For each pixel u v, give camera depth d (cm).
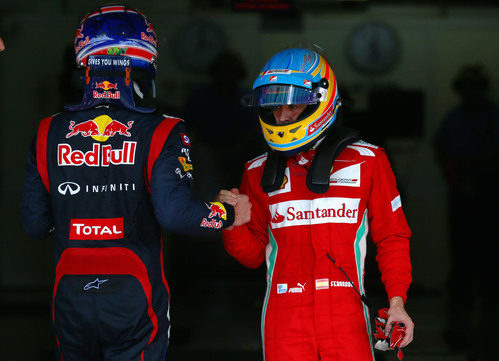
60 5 2312
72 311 693
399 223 779
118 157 694
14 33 2306
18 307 2078
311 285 759
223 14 2392
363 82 2406
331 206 770
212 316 1905
